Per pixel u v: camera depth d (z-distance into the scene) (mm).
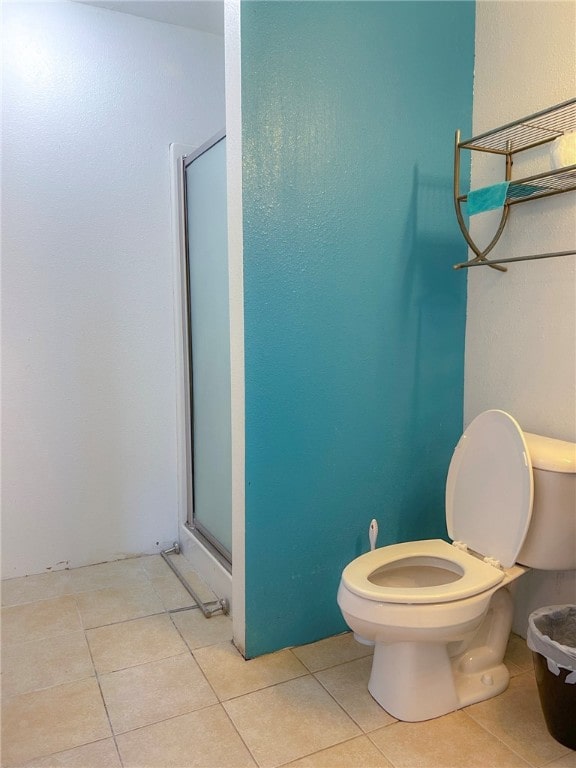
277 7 1655
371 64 1828
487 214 1996
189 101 2521
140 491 2602
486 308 2033
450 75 1982
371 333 1929
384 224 1912
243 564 1812
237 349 1758
